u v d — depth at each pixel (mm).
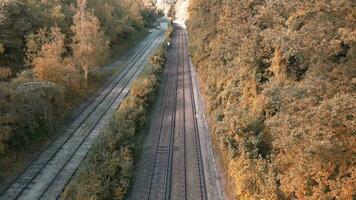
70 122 35000
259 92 28219
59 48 39500
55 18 48375
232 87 32938
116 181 22359
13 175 24656
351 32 16203
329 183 16109
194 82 54719
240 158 23484
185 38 113375
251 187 20625
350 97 15047
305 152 15945
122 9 95062
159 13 193250
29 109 28422
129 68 61906
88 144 30297
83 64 45188
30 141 28828
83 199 19625
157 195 23578
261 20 31281
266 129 25375
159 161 28391
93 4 68812
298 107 17172
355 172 15211
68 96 39219
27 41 41656
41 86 30641
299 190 17359
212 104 36469
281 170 20750
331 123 15133
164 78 57156
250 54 29109
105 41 52219
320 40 17984
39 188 23375
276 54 25234
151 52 80750
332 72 17984
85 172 22672
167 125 36594
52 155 27891
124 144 26406
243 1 35812
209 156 29641
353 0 17172
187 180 25719
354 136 15266
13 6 41469
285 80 24734
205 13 54438
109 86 49656
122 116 31359
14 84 31484
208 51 50062
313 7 18984
